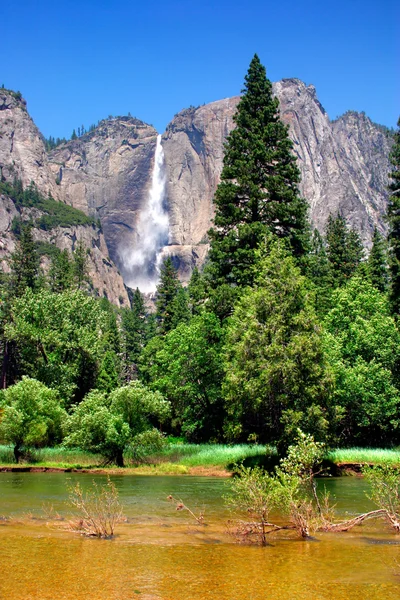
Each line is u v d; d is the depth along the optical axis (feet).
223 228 153.48
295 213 144.66
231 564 32.04
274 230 143.64
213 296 141.79
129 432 105.91
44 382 166.30
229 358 112.37
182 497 62.28
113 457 108.78
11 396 114.21
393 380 131.03
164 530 42.47
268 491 43.96
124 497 61.98
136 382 111.96
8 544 36.40
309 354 93.86
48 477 87.92
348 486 75.10
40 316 171.22
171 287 255.91
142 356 234.38
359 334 131.03
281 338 96.94
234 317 112.27
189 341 145.18
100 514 47.91
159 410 110.73
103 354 212.02
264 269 107.14
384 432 132.77
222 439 142.00
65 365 169.27
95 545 36.55
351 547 37.32
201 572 30.12
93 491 66.69
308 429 92.68
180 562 32.32
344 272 227.20
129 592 26.27
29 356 176.96
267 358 96.73
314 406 92.58
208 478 88.28
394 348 131.44
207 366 142.61
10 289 241.14
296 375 93.66
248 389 94.99
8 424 110.01
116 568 30.53
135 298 355.15
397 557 34.19
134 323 338.54
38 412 115.55
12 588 26.53
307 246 146.41
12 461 113.50
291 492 43.04
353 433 133.08
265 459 97.66
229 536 40.65
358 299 143.54
